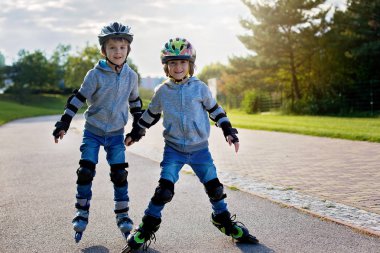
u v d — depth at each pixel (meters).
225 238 3.93
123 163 3.96
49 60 82.19
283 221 4.38
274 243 3.75
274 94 34.62
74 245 3.82
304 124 17.72
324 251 3.54
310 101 28.97
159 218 3.62
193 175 6.91
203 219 4.54
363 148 9.95
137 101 4.08
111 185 6.38
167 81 3.73
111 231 4.20
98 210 4.95
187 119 3.63
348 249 3.57
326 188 5.82
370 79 27.59
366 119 20.92
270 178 6.62
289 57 32.66
